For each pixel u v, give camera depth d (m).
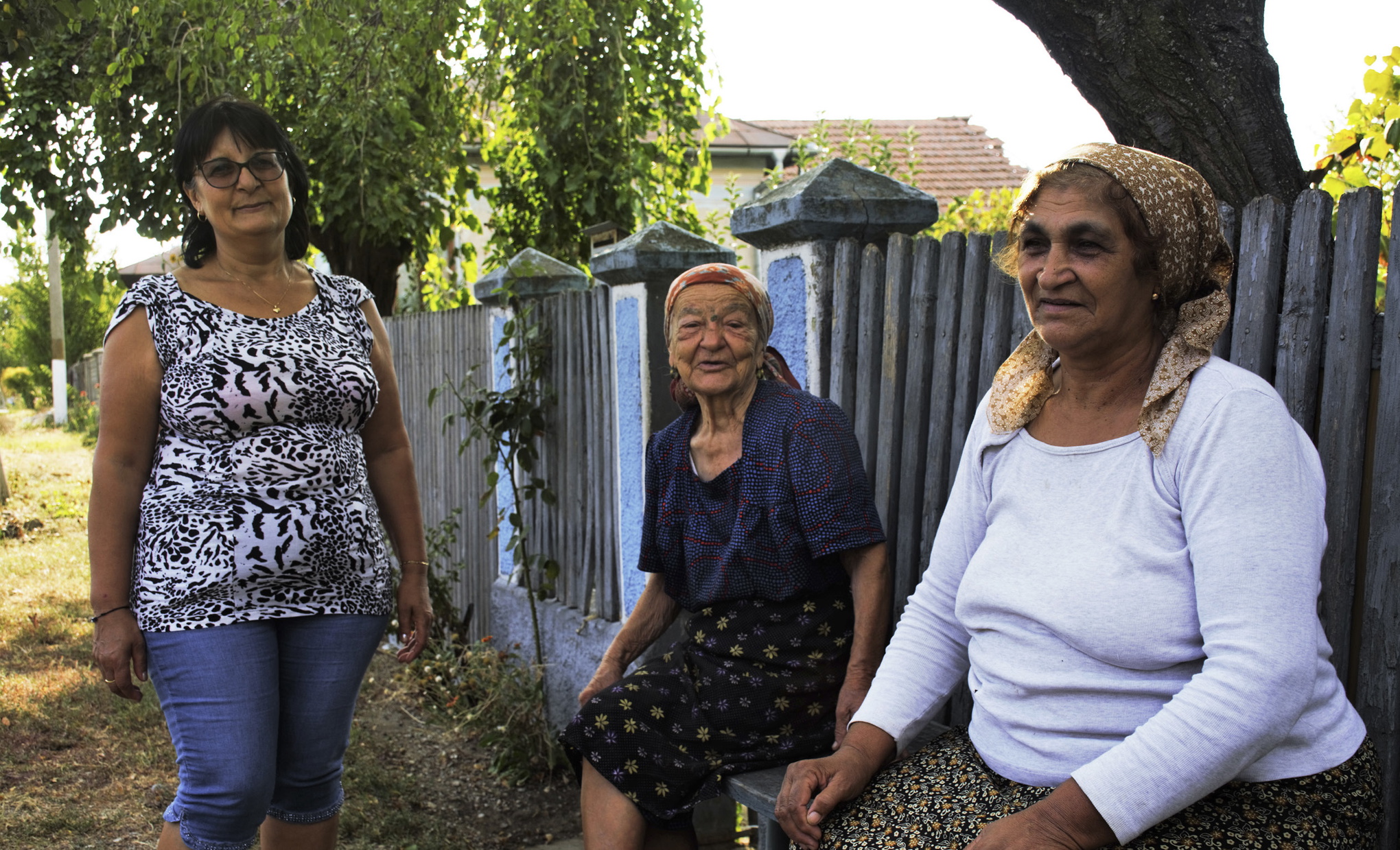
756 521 2.21
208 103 2.32
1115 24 2.64
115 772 3.72
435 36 5.72
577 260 7.64
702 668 2.24
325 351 2.35
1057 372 1.76
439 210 7.80
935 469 2.59
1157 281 1.57
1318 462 1.52
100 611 2.19
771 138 13.28
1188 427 1.51
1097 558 1.56
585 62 7.15
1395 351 1.73
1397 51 2.92
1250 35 2.59
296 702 2.35
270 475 2.24
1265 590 1.42
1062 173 1.59
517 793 3.95
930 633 1.92
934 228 8.45
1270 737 1.39
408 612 2.74
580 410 4.37
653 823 2.12
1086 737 1.58
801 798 1.80
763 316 2.34
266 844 2.49
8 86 6.97
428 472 6.14
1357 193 1.79
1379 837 1.76
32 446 15.88
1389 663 1.75
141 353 2.22
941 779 1.76
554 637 4.51
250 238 2.32
